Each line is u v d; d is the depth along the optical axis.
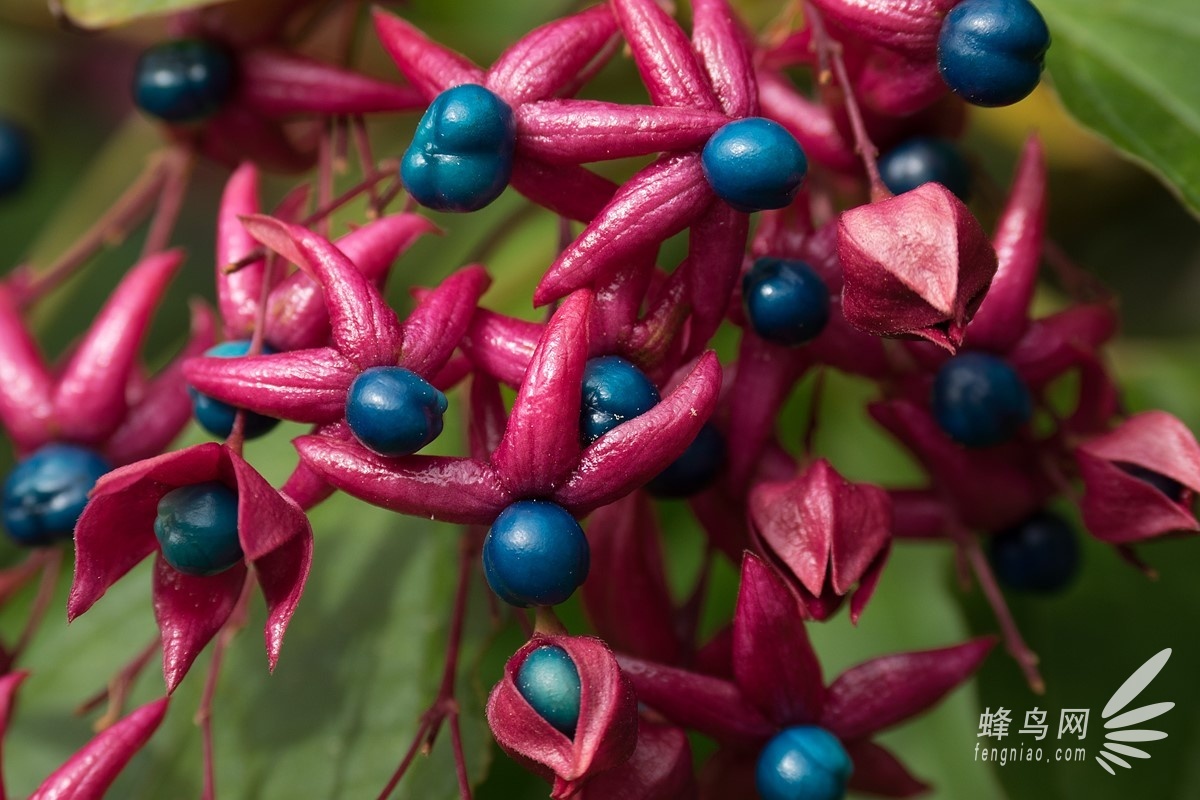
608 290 0.21
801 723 0.22
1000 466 0.23
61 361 0.25
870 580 0.21
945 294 0.20
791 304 0.21
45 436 0.24
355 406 0.20
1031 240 0.23
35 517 0.23
